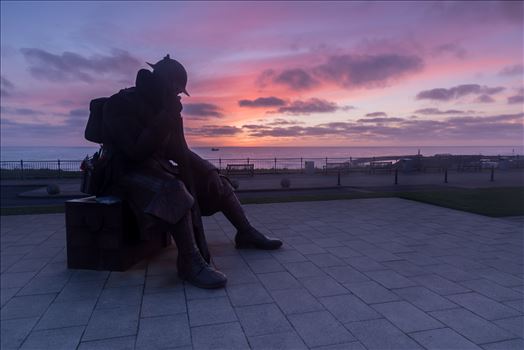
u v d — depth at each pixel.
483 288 4.45
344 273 5.00
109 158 5.19
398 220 8.77
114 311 3.88
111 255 5.14
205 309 3.90
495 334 3.34
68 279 4.85
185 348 3.14
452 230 7.64
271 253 5.98
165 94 4.71
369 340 3.24
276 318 3.69
